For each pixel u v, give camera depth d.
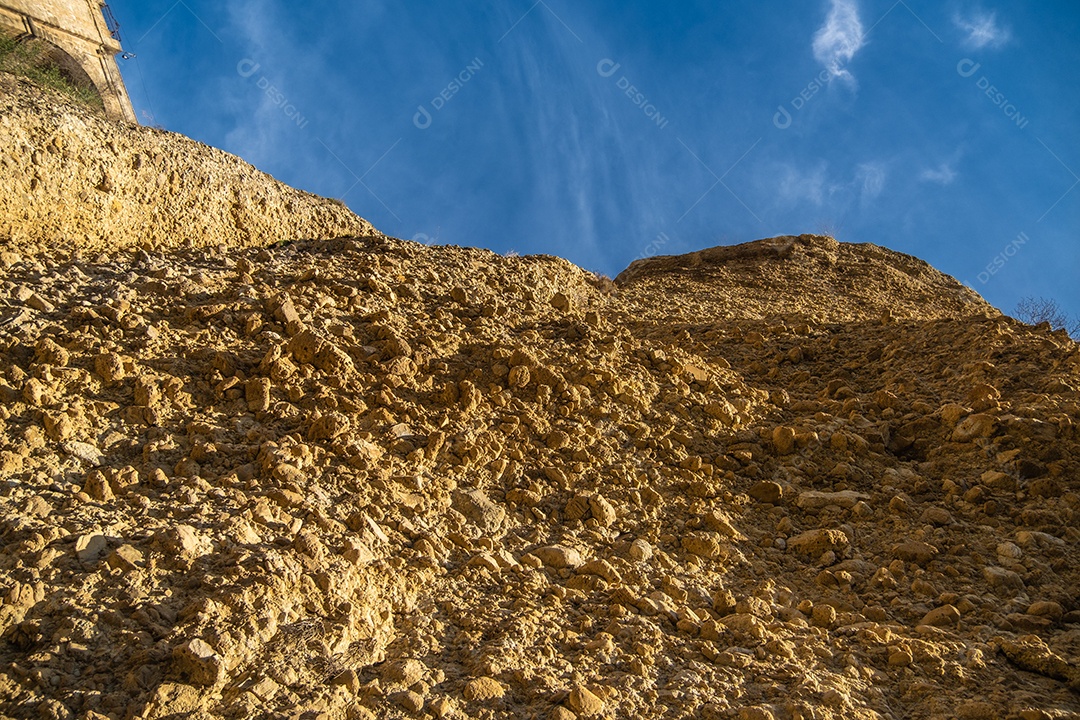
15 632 3.01
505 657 3.51
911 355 8.87
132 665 2.97
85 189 7.58
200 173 9.01
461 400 5.93
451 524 4.62
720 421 6.83
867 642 4.16
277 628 3.32
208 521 3.85
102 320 5.59
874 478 6.20
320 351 5.81
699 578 4.74
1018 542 5.25
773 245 21.31
